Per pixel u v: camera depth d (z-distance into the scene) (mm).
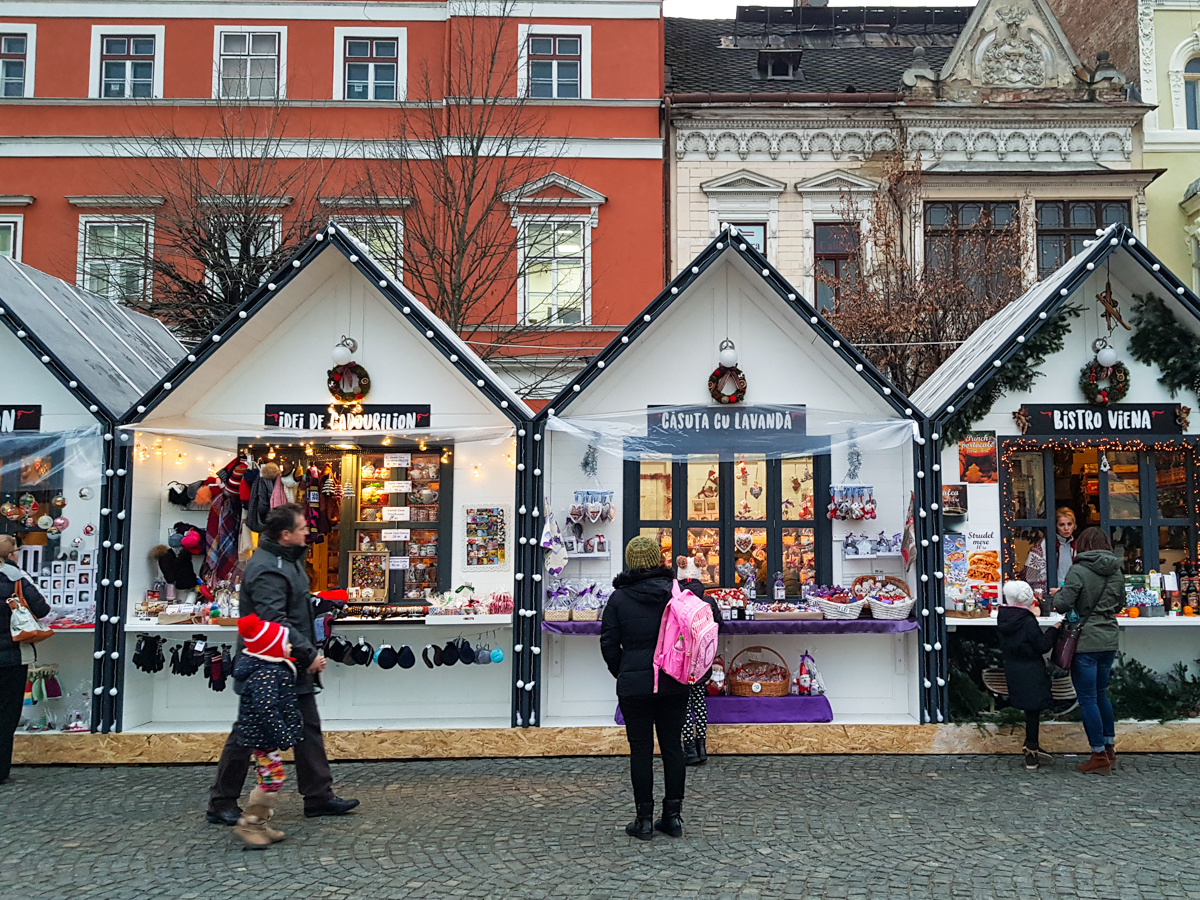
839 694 7965
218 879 4879
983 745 7379
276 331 8141
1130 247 7578
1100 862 5051
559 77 18062
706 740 7418
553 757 7441
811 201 17828
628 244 17547
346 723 7758
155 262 14633
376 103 17453
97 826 5754
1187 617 7543
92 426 7734
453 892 4695
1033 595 7250
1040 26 18172
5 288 7988
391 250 14766
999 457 7938
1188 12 18750
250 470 7781
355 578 8195
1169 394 8016
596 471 8164
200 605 7742
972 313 14859
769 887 4738
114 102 17547
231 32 18000
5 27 17828
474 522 8180
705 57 20828
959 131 17734
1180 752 7395
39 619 7383
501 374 16922
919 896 4625
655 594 5418
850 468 8180
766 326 8180
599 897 4625
